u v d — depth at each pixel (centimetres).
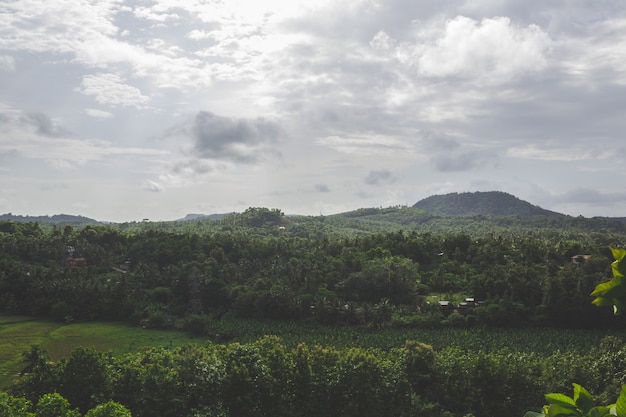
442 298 16612
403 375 8769
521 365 9075
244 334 14038
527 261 18988
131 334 14462
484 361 9044
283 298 15762
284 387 8162
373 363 8444
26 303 16250
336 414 8200
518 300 15762
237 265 19925
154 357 8438
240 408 7494
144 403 7081
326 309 15338
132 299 16462
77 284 16388
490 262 19225
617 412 707
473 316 14800
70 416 5606
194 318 15000
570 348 12344
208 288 17050
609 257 18888
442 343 12738
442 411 8781
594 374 9088
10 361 11675
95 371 7306
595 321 14788
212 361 8012
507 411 8662
